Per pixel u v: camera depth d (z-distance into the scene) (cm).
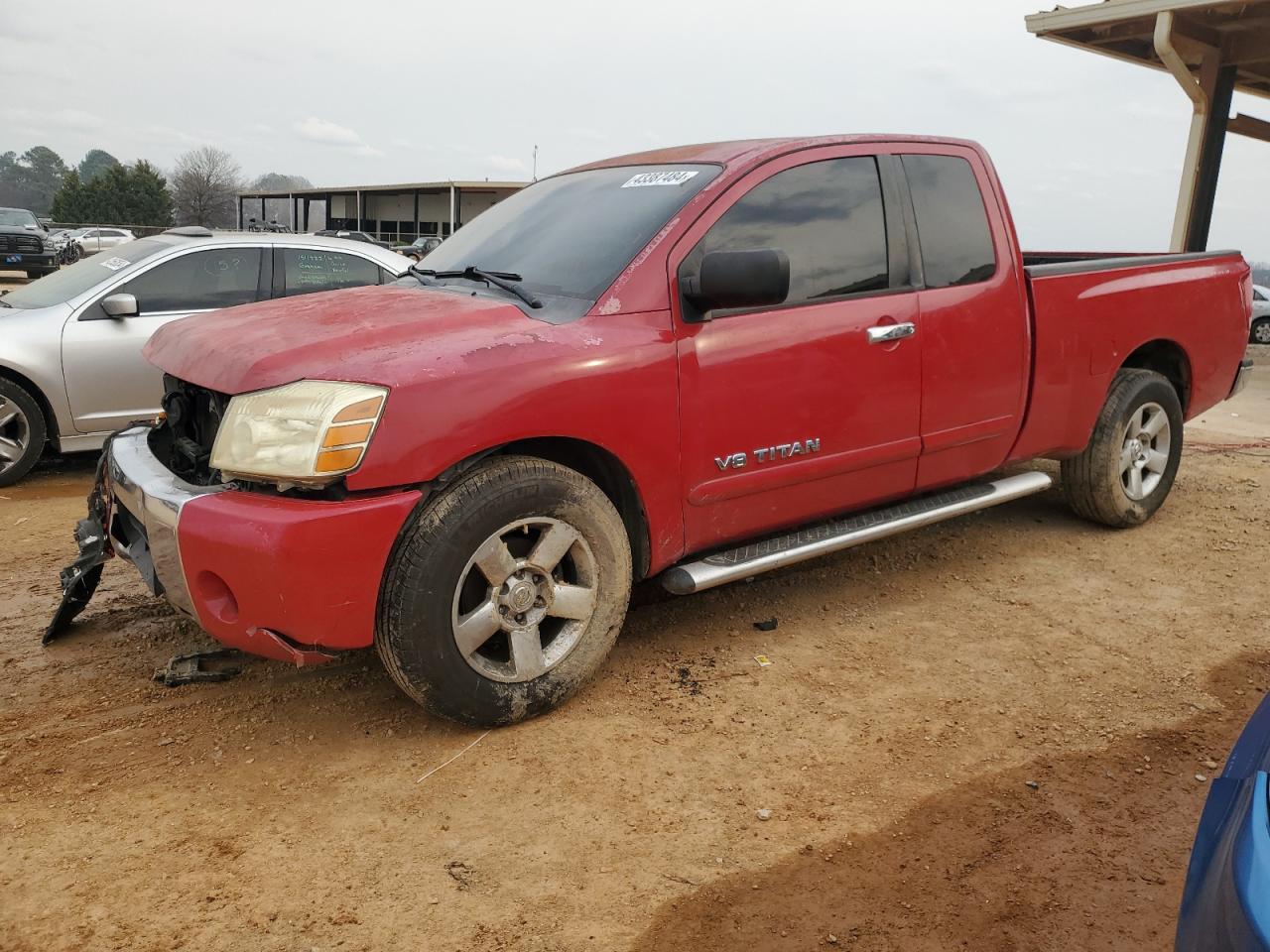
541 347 303
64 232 4316
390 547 279
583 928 227
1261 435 866
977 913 233
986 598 429
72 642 379
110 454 346
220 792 279
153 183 7212
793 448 362
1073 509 521
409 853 253
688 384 332
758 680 350
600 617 325
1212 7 1155
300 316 331
